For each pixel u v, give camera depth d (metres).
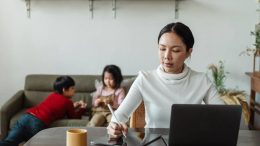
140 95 1.65
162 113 1.61
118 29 3.54
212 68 3.36
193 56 3.55
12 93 3.64
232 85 3.58
